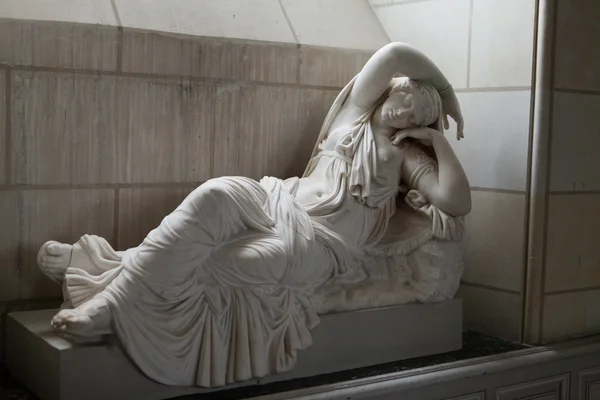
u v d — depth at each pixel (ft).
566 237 10.99
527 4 10.62
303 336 8.39
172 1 9.85
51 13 8.84
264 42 10.29
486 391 9.80
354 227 9.29
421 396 9.06
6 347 8.71
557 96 10.66
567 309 11.09
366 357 9.14
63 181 8.97
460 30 11.48
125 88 9.25
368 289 9.33
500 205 11.01
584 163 11.12
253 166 10.34
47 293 9.02
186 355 7.68
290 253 8.23
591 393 11.19
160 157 9.57
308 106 10.81
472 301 11.41
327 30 11.25
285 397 7.82
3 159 8.61
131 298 7.44
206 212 7.68
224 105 10.01
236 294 7.98
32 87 8.70
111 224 9.31
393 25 12.43
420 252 9.63
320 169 9.64
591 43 11.06
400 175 9.83
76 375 7.25
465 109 11.48
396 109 9.61
